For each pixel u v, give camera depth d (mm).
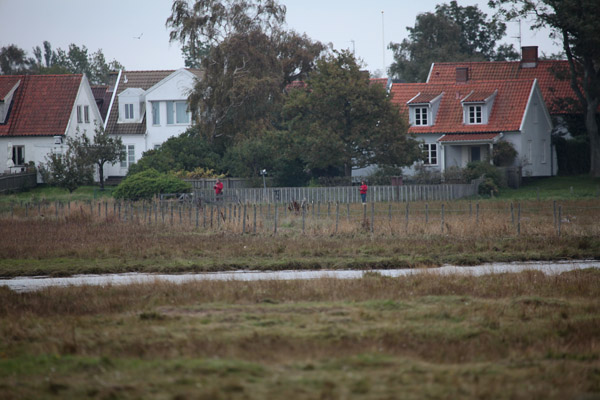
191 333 52250
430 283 74875
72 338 51188
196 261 101250
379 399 37594
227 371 42438
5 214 165250
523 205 173875
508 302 65000
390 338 50562
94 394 39188
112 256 107188
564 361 46562
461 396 38656
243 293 68875
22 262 101562
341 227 129000
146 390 39312
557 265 97000
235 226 134000
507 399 38469
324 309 61156
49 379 41875
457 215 152000
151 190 193250
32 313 61719
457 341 51156
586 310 61719
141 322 56844
